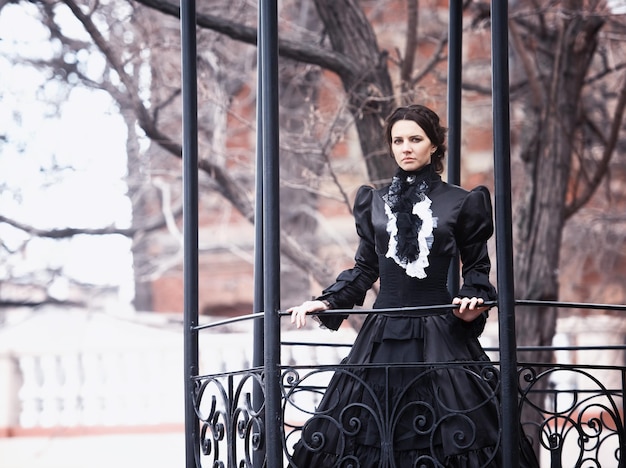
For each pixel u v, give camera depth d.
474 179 16.78
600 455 13.37
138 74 12.93
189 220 6.30
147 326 16.14
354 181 15.16
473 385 5.42
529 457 5.54
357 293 5.71
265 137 5.42
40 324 16.25
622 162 15.52
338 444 5.45
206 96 11.92
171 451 14.31
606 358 15.02
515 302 5.06
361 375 5.52
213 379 5.95
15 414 14.91
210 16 10.18
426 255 5.50
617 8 12.68
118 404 14.98
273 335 5.35
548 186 11.28
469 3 12.27
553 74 11.41
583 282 16.69
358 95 10.64
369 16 14.76
